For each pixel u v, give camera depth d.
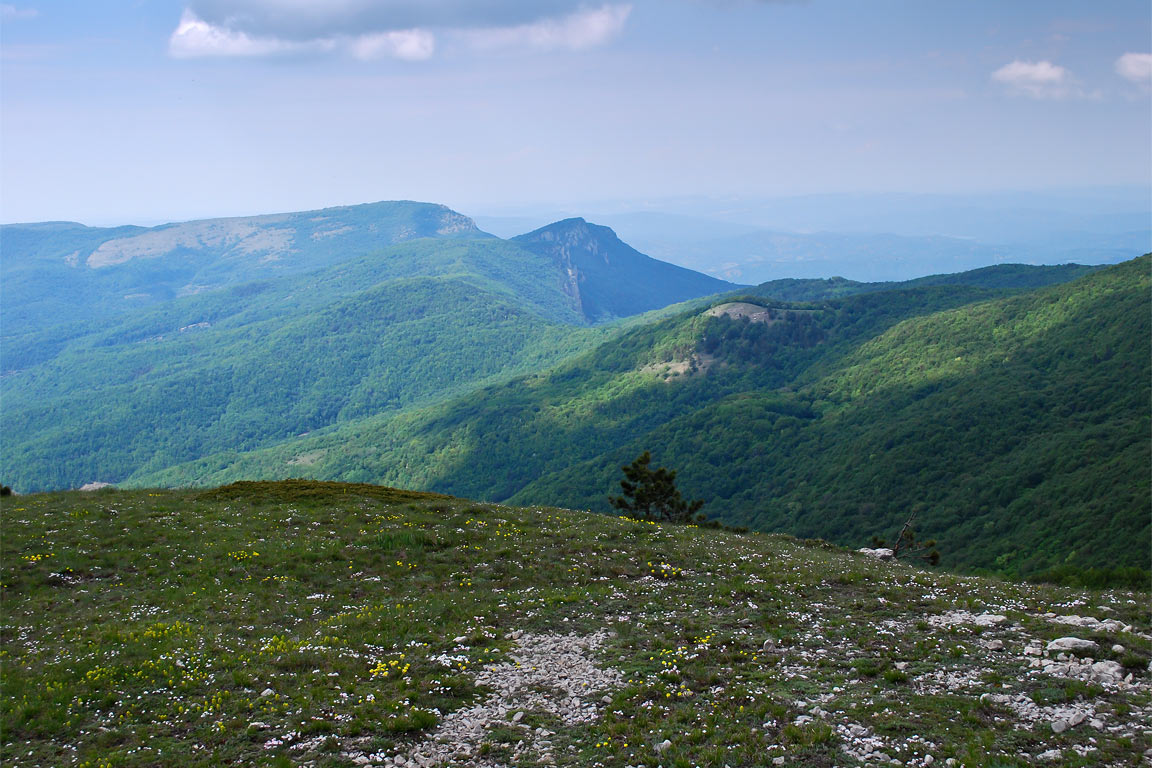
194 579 29.05
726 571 31.12
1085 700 16.36
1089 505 110.25
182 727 16.72
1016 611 23.92
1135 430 133.62
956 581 29.61
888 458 165.00
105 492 47.97
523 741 15.95
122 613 25.23
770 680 18.67
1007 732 15.10
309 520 38.31
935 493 147.25
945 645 20.67
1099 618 22.47
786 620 23.86
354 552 32.97
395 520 38.75
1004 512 127.56
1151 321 176.75
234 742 15.91
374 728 16.52
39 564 29.55
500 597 27.52
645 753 15.12
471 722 16.95
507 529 37.44
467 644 22.50
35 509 38.81
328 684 18.97
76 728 16.62
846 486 165.38
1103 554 93.38
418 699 18.12
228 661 20.47
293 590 28.36
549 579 30.17
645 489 56.31
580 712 17.39
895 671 18.52
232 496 44.91
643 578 30.22
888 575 30.58
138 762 15.02
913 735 15.16
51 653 21.14
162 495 46.22
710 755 14.73
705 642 21.75
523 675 19.81
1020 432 158.50
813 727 15.68
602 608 25.97
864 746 14.82
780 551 37.00
